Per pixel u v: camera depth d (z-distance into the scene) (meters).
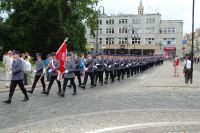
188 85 25.47
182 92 21.12
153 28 126.94
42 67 19.73
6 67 22.45
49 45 58.44
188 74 27.39
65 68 19.02
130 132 9.70
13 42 62.59
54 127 10.53
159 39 127.38
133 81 29.81
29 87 23.06
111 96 18.72
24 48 58.50
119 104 15.62
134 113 13.12
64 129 10.21
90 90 22.02
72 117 12.27
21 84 16.48
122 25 129.88
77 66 23.62
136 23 128.50
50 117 12.34
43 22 56.25
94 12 64.50
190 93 20.59
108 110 13.91
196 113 13.21
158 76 37.25
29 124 11.09
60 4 56.72
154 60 66.94
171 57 127.00
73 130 10.05
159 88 23.56
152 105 15.36
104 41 132.50
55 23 56.25
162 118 12.05
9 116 12.62
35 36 57.31
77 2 62.97
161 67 64.88
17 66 16.30
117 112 13.38
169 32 129.12
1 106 15.09
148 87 24.20
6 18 62.69
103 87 24.14
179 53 128.50
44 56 59.41
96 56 25.34
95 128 10.32
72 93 20.16
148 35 127.44
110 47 130.00
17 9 57.50
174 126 10.55
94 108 14.43
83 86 22.91
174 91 21.69
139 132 9.69
